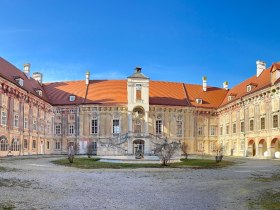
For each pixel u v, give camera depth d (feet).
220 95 276.62
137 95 243.19
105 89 256.93
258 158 184.24
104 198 51.29
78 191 57.82
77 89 259.80
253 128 202.28
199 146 257.14
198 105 259.60
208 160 156.46
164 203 47.67
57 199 49.90
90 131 245.45
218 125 264.31
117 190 59.57
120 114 244.83
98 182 70.85
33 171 93.09
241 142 219.61
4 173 85.81
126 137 227.20
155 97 253.85
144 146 226.99
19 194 53.52
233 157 200.34
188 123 254.47
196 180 75.77
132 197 52.37
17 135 194.08
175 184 68.44
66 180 73.26
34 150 222.28
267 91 183.83
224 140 249.55
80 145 244.63
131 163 126.93
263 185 67.26
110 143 217.36
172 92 265.34
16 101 193.77
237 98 223.51
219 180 75.92
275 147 180.24
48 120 247.70
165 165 119.55
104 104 244.22
